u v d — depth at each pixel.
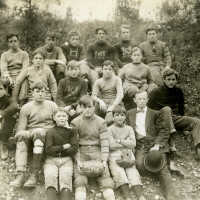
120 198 5.19
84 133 5.59
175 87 6.30
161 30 8.86
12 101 6.00
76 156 5.35
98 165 5.17
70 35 7.65
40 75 6.42
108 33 8.93
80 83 6.31
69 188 4.98
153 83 6.87
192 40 8.69
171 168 5.72
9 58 7.12
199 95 7.57
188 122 6.07
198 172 5.79
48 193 4.89
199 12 8.76
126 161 5.39
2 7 8.89
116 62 7.42
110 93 6.43
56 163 5.21
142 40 8.84
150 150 5.67
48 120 5.77
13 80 6.93
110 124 6.00
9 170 5.54
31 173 5.26
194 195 5.37
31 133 5.43
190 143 6.48
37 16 8.96
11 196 5.09
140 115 6.05
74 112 5.94
